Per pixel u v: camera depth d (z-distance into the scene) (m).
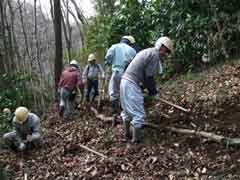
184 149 3.93
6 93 10.01
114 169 3.86
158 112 4.83
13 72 10.93
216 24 6.39
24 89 10.55
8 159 4.96
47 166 4.50
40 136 5.11
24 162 4.79
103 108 6.20
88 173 3.97
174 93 5.45
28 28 14.94
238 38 6.36
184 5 6.70
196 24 6.49
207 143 3.89
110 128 5.09
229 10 6.39
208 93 4.96
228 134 3.91
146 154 3.98
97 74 6.80
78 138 5.12
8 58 11.38
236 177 3.23
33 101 10.71
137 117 4.11
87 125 5.67
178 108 4.75
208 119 4.32
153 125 4.51
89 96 6.88
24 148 5.01
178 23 6.76
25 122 5.06
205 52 6.59
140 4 7.41
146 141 4.29
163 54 4.09
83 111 6.62
